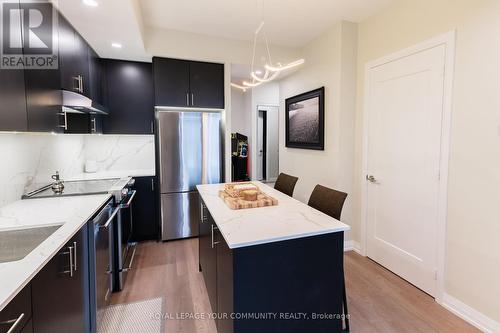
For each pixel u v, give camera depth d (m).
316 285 1.43
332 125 3.07
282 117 4.29
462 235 1.91
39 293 1.03
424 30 2.16
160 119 3.24
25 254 1.37
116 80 3.30
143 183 3.30
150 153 3.77
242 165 5.96
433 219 2.13
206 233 2.07
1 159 1.72
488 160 1.73
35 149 2.16
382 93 2.62
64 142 2.79
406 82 2.35
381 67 2.62
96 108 2.52
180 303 2.11
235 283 1.25
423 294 2.22
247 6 2.60
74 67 2.33
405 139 2.37
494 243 1.71
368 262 2.81
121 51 3.01
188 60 3.33
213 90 3.46
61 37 2.04
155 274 2.56
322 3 2.52
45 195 2.02
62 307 1.26
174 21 2.93
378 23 2.66
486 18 1.72
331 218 1.60
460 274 1.93
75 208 1.71
